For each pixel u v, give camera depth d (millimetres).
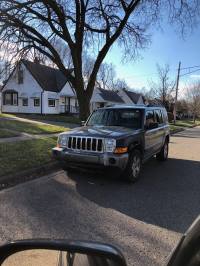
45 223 5062
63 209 5770
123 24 16453
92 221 5223
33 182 7672
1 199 6238
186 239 1623
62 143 7938
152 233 4805
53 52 15969
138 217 5492
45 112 40531
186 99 79000
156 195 6898
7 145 11508
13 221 5090
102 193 6910
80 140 7629
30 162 9070
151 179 8484
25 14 14797
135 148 8148
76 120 30453
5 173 7812
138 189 7355
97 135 7523
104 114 9227
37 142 12688
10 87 42812
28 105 41594
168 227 5066
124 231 4848
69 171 8742
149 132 8977
